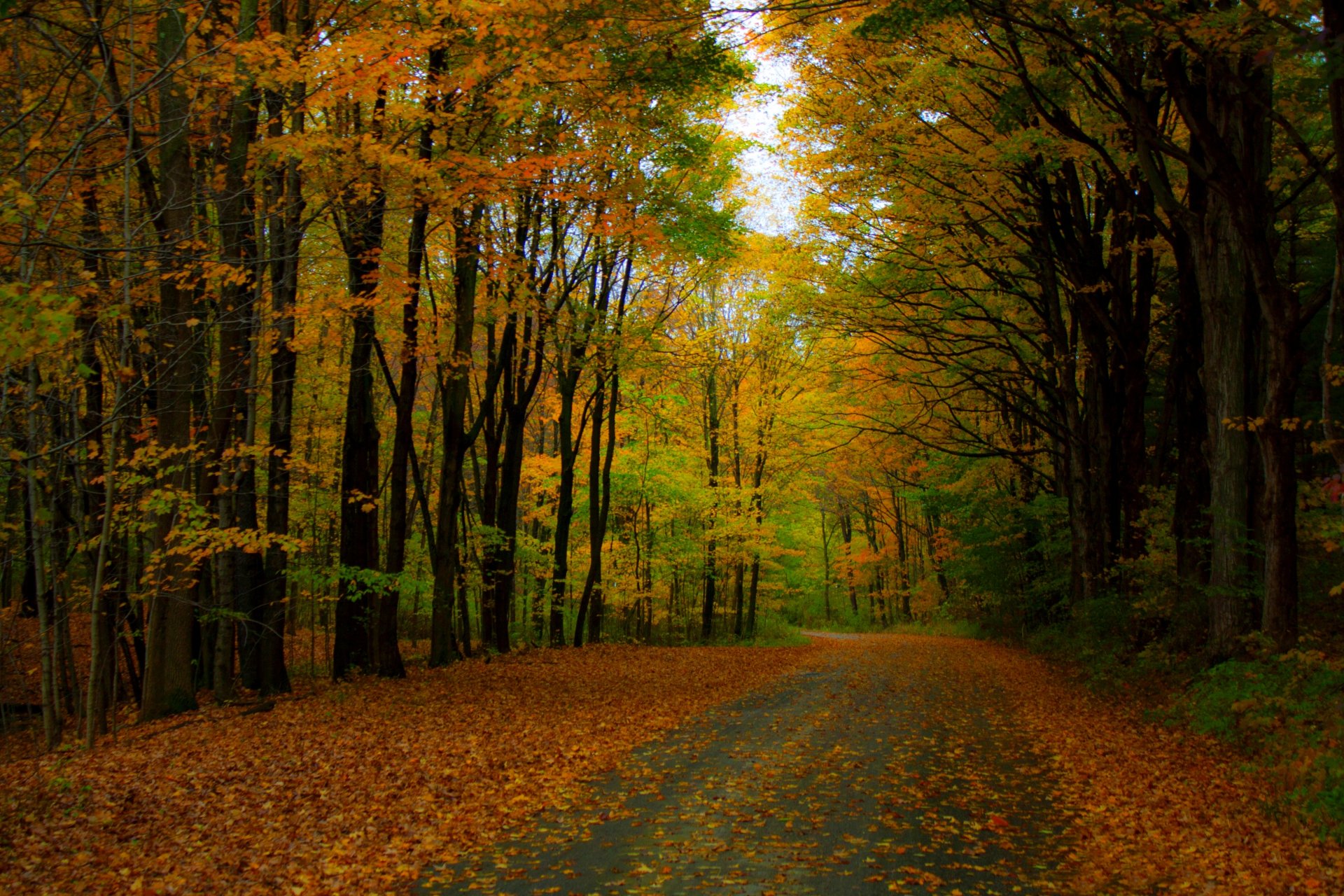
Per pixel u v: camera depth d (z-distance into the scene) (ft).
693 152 52.60
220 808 23.77
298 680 53.88
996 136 48.83
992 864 19.24
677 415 98.48
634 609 108.06
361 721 36.50
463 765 28.78
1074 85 42.45
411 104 38.19
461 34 33.27
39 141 25.22
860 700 45.93
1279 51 25.79
